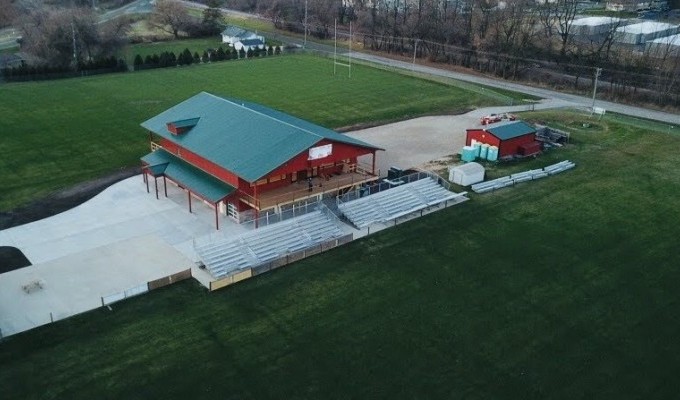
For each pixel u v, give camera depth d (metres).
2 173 58.19
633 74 93.12
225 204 49.88
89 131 70.75
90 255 43.84
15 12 133.25
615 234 48.06
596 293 40.09
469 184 56.94
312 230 46.84
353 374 32.34
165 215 50.09
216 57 111.31
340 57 116.88
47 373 32.03
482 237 47.31
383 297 39.25
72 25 102.06
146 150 65.06
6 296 38.72
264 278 41.22
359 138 70.44
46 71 95.88
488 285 40.78
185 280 40.78
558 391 31.41
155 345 34.31
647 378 32.44
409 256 44.34
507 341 35.19
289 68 106.62
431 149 67.38
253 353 33.81
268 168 46.34
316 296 39.28
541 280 41.50
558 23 123.38
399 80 99.50
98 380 31.56
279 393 30.94
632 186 57.62
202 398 30.52
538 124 75.88
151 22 136.50
